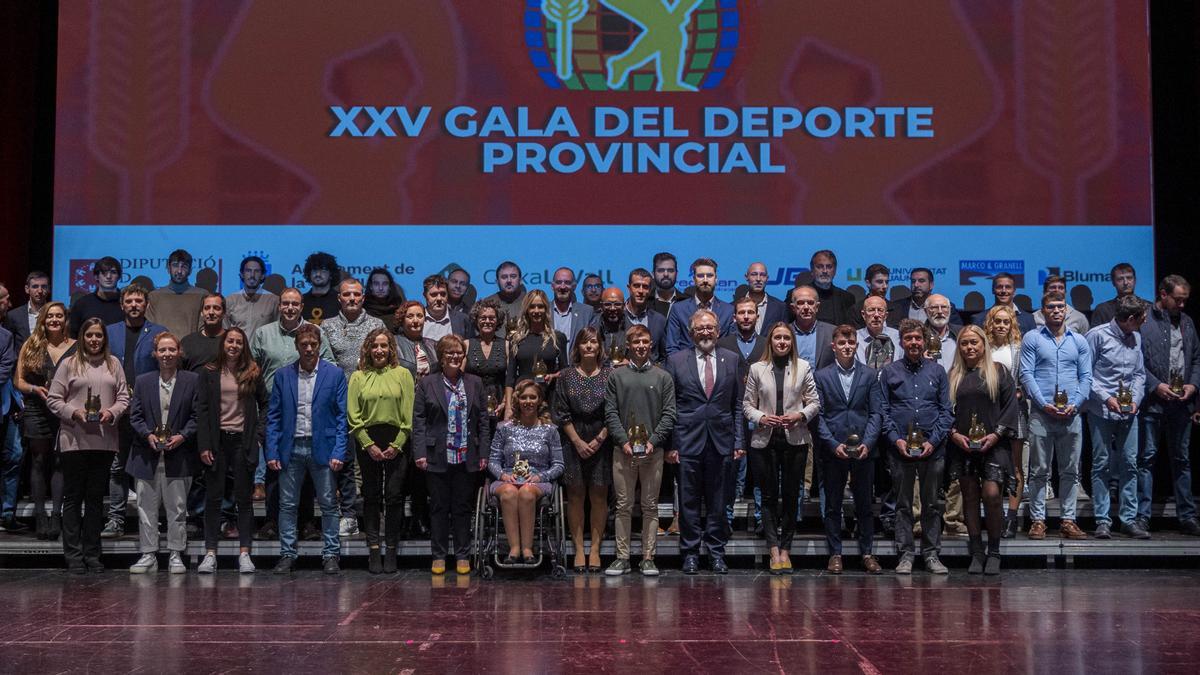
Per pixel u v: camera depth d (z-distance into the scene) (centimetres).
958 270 938
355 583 712
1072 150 941
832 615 614
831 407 752
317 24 943
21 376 785
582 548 758
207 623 593
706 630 578
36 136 1001
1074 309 895
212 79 938
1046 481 790
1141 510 801
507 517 729
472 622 596
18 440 819
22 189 969
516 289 880
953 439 746
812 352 803
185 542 755
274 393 751
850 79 945
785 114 945
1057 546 770
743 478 848
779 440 747
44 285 849
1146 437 802
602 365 765
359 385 745
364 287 934
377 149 940
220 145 938
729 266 941
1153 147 987
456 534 750
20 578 728
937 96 945
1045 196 940
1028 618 606
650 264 941
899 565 751
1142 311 786
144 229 932
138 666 508
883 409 752
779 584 711
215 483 746
